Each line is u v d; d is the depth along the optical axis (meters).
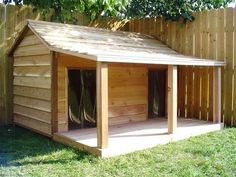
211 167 2.36
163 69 4.27
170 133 3.18
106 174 2.22
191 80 4.30
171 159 2.54
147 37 4.50
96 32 3.85
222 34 3.95
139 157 2.58
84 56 2.64
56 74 3.19
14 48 3.78
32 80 3.49
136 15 4.82
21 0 3.96
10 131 3.57
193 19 4.22
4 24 3.84
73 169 2.32
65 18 4.12
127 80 3.80
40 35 3.19
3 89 3.89
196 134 3.38
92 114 3.54
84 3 3.88
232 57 3.86
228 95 3.92
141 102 3.97
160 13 4.53
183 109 4.40
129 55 2.77
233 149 2.81
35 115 3.47
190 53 4.27
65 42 3.18
